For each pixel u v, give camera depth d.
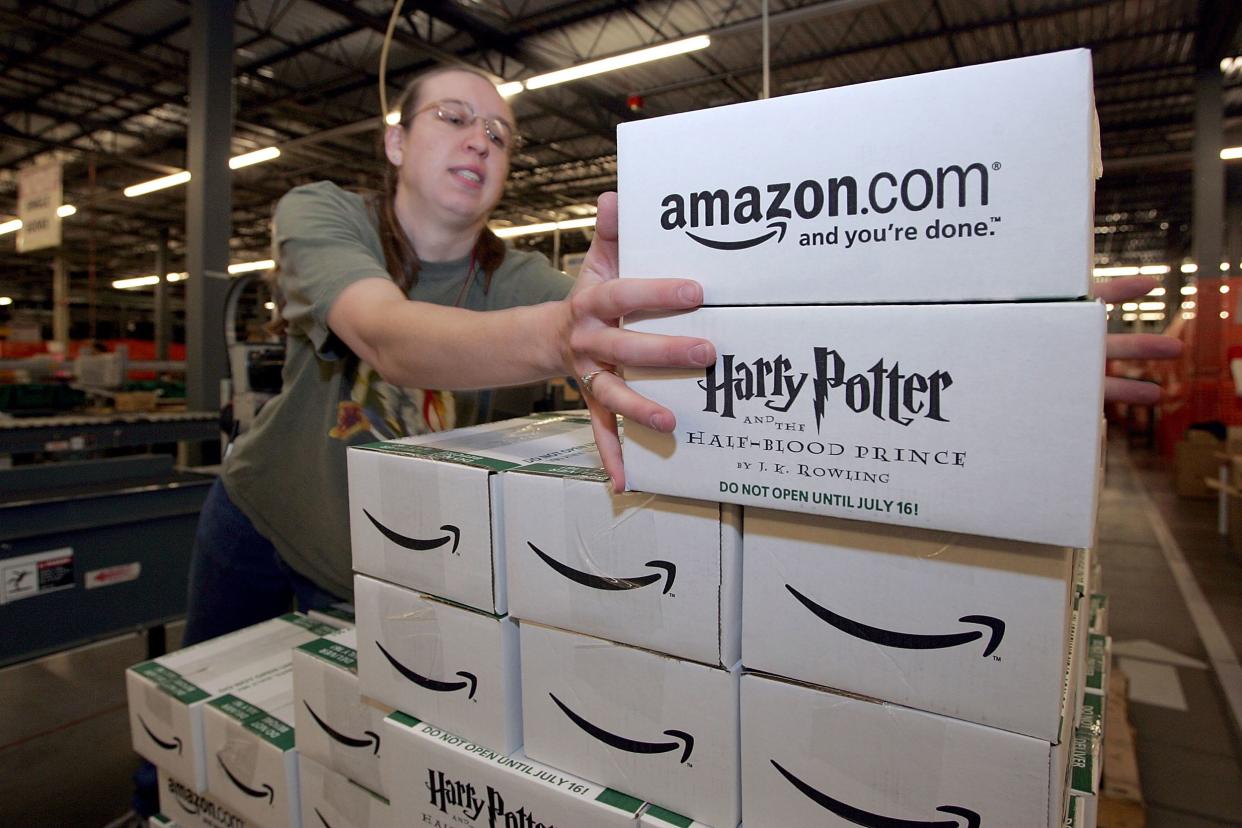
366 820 0.69
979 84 0.34
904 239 0.36
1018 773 0.39
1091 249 0.33
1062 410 0.33
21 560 1.55
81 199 9.65
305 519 1.02
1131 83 6.11
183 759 0.84
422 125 0.92
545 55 5.46
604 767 0.53
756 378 0.40
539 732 0.56
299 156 8.00
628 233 0.43
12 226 9.11
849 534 0.43
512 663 0.57
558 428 0.77
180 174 7.00
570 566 0.53
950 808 0.41
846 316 0.38
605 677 0.53
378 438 0.95
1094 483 0.33
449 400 1.02
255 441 1.01
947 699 0.41
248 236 11.92
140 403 4.67
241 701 0.83
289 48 5.60
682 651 0.49
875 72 5.85
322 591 1.14
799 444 0.40
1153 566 3.76
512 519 0.55
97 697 2.07
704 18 5.00
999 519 0.35
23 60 5.58
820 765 0.45
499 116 0.97
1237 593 3.30
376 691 0.65
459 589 0.58
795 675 0.45
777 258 0.39
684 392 0.43
